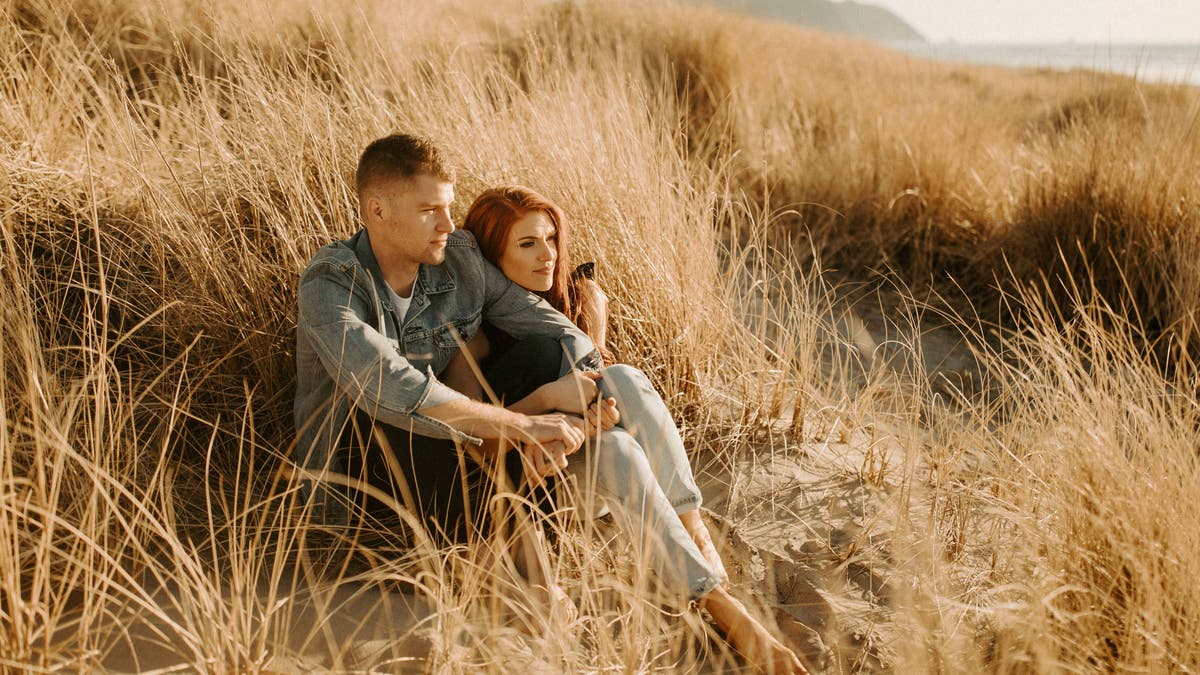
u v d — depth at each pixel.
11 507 1.75
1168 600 1.95
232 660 1.82
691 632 2.22
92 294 2.92
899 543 2.53
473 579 2.11
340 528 2.38
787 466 3.00
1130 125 4.92
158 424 2.61
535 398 2.42
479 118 3.73
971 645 2.15
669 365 3.15
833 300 4.58
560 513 2.37
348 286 2.27
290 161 3.17
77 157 3.28
